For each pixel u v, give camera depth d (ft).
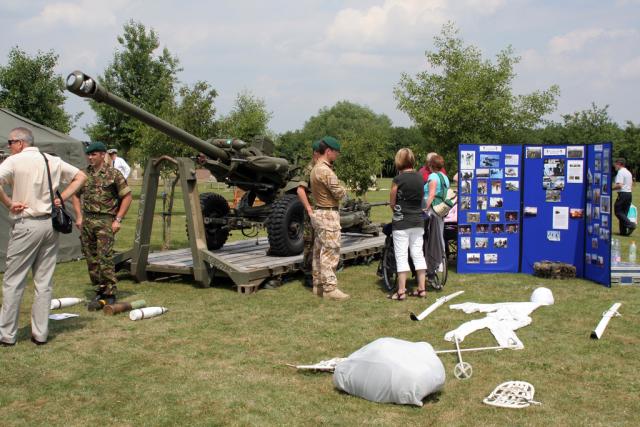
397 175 22.26
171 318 19.77
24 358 15.76
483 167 27.91
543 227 27.89
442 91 61.36
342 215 32.55
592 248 26.27
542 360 15.58
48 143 31.19
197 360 15.65
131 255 25.71
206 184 120.06
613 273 25.52
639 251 36.17
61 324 19.02
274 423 11.87
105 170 20.93
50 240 16.88
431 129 61.52
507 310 20.21
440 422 11.87
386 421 11.91
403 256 22.22
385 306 21.44
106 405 12.81
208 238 29.43
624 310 20.83
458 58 60.59
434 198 24.29
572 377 14.39
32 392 13.53
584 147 26.86
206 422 11.94
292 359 15.72
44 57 73.61
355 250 29.22
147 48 90.94
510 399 12.87
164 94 88.74
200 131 73.15
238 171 29.40
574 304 21.67
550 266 26.66
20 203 16.30
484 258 28.22
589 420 11.96
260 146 30.04
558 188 27.50
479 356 15.92
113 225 21.02
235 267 23.27
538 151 27.73
